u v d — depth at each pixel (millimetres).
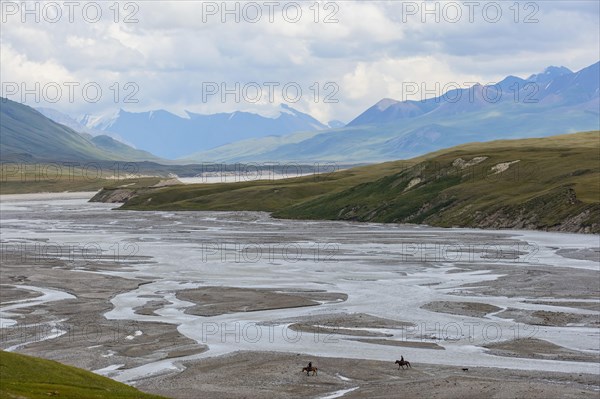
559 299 93875
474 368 64812
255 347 72500
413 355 69250
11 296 101062
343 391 59188
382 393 58250
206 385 60875
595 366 65250
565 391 57375
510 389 58000
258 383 61250
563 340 73938
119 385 56844
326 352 70562
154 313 88875
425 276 114125
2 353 58875
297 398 57531
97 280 113875
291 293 100875
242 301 95500
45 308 92500
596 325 79875
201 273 120625
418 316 85312
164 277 116812
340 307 90938
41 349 72438
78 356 69812
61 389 51188
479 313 86375
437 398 56594
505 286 103500
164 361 68062
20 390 48969
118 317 86812
